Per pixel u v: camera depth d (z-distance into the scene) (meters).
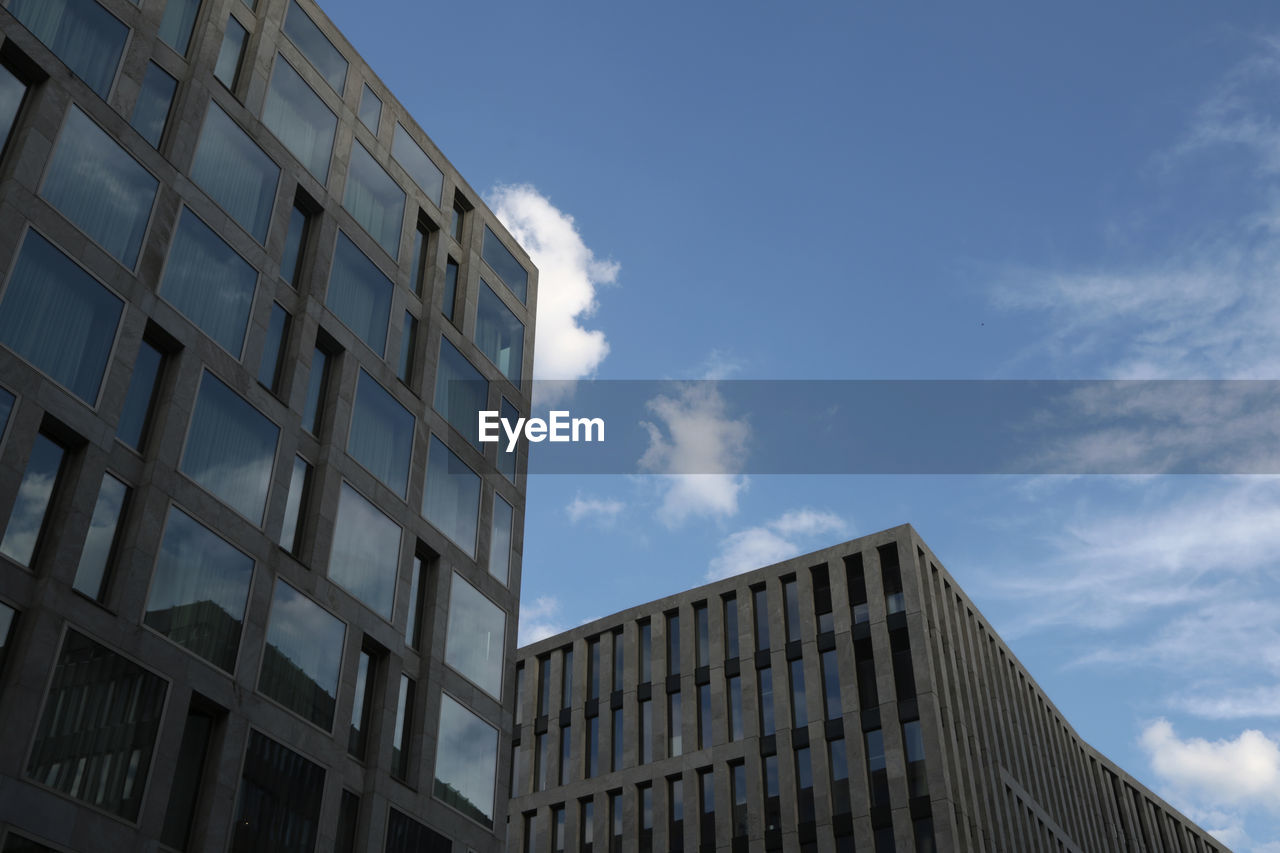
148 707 27.06
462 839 36.41
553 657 79.56
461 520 41.53
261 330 34.66
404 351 41.91
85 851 24.58
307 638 32.72
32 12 30.17
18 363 26.73
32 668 24.61
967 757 64.81
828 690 67.25
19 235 27.62
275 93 38.47
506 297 48.84
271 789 29.84
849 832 62.62
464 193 48.16
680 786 69.75
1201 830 100.12
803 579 71.69
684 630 74.69
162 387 30.83
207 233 33.62
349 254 39.75
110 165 30.92
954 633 71.19
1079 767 86.69
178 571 29.03
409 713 36.41
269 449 33.53
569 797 73.12
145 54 33.28
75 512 26.89
